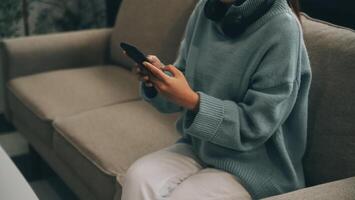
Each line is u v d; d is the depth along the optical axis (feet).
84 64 8.21
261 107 4.09
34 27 10.04
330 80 4.59
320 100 4.63
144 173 4.42
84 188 5.80
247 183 4.35
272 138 4.38
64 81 7.33
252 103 4.18
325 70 4.66
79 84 7.22
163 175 4.45
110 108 6.45
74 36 8.07
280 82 4.05
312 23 5.16
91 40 8.16
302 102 4.38
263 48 4.16
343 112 4.43
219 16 4.45
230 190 4.26
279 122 4.19
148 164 4.55
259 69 4.20
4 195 4.28
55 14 10.18
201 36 4.77
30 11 9.90
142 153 5.35
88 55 8.18
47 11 10.07
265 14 4.20
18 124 7.64
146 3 7.53
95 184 5.34
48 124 6.34
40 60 7.80
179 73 4.24
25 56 7.66
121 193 4.80
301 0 6.91
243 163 4.43
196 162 4.71
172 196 4.24
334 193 3.71
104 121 6.06
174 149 4.85
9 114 7.91
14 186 4.44
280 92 4.07
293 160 4.56
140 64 4.23
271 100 4.04
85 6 10.43
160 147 5.47
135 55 4.20
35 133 6.86
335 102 4.50
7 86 7.66
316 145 4.63
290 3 4.51
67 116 6.32
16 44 7.61
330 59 4.65
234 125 4.14
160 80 4.10
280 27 4.10
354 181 3.90
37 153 7.48
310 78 4.33
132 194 4.31
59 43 7.91
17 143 8.68
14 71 7.66
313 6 6.81
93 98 6.78
